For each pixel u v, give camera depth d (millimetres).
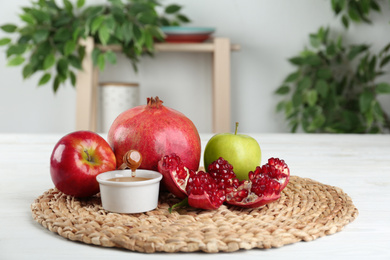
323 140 1513
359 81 2963
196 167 983
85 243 786
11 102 2941
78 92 2549
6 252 757
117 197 860
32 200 955
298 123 2885
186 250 756
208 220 836
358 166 1188
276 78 3029
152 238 770
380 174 1119
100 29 2406
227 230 797
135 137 941
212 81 2986
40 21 2541
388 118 2979
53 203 910
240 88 3031
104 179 894
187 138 958
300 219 841
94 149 925
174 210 882
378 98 3027
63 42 2574
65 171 900
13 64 2557
